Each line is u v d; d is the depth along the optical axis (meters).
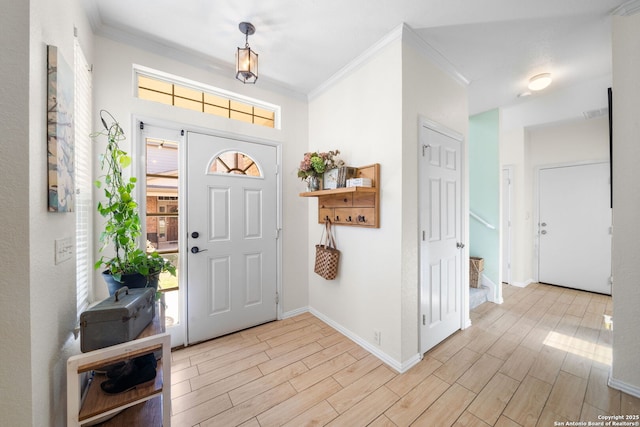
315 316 2.75
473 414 1.42
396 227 1.84
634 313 1.53
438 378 1.72
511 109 3.18
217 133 2.26
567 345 2.12
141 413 1.24
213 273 2.25
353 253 2.24
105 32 1.77
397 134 1.83
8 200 0.79
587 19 1.71
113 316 1.05
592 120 3.51
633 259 1.54
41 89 0.92
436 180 2.14
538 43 1.95
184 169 2.10
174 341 2.08
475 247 3.37
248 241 2.45
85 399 1.03
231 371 1.81
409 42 1.85
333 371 1.80
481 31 1.84
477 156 3.35
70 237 1.19
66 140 1.10
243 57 1.78
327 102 2.56
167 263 1.62
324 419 1.39
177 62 2.07
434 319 2.12
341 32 1.85
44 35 0.95
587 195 3.54
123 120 1.83
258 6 1.60
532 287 3.73
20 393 0.81
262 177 2.53
